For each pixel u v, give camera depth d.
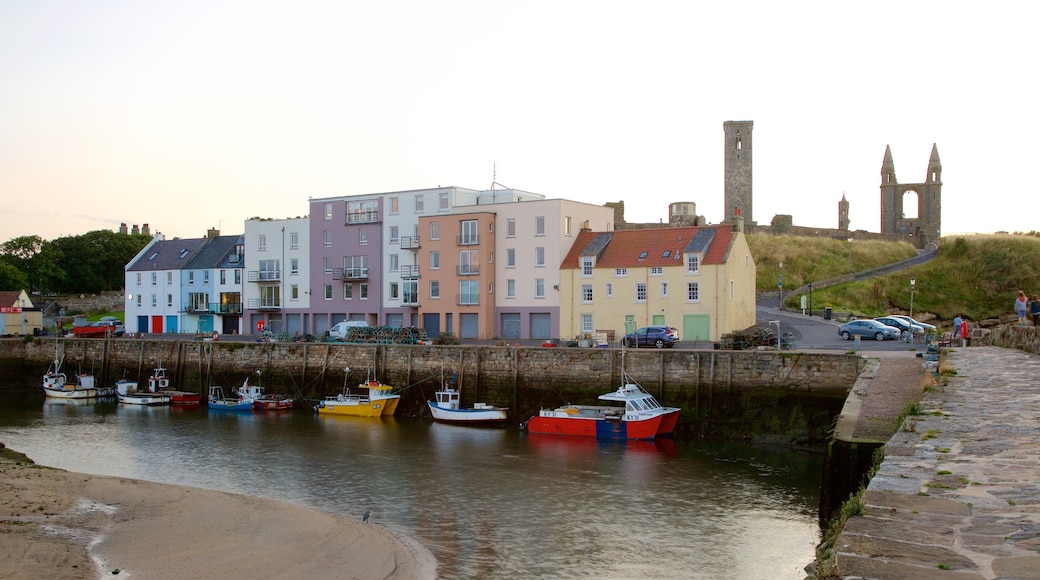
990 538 8.88
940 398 20.61
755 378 41.34
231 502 26.33
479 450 39.28
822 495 19.14
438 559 22.62
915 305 82.12
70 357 71.12
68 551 19.38
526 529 25.83
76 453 39.66
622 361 45.38
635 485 31.66
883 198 118.88
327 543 22.00
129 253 131.50
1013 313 81.00
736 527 25.95
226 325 86.25
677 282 59.16
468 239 68.00
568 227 65.81
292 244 80.62
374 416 51.22
